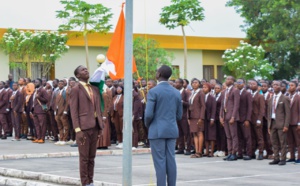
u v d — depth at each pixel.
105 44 42.75
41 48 39.69
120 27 19.95
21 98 27.11
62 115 24.98
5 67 40.34
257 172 17.47
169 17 43.50
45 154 21.50
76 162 19.73
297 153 20.38
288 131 19.70
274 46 47.09
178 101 13.00
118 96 24.44
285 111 19.08
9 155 20.88
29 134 28.16
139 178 16.20
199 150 21.56
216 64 47.50
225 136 21.83
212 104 21.45
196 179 16.02
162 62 42.22
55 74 42.06
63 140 25.38
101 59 23.80
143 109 24.34
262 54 45.41
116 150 23.03
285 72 48.44
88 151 14.15
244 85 20.86
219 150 22.16
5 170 17.23
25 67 39.94
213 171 17.70
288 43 46.19
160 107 12.80
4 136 27.94
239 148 21.00
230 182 15.45
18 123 27.28
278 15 46.75
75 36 41.34
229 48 47.22
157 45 43.03
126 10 12.38
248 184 15.08
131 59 12.38
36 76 40.91
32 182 15.73
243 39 48.47
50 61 40.12
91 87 14.40
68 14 40.22
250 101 20.55
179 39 45.28
